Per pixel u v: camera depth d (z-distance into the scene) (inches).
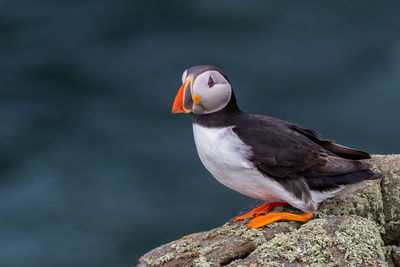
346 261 180.4
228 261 191.0
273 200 216.2
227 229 204.2
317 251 182.2
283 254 182.5
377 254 184.4
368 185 227.3
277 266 179.5
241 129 203.6
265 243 188.4
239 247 193.3
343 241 184.4
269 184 201.9
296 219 201.5
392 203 222.1
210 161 209.0
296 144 199.2
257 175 201.8
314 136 217.6
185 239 208.2
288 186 199.9
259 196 212.1
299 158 197.5
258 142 199.2
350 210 217.3
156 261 195.9
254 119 210.4
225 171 207.2
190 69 209.8
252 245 193.8
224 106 206.7
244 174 203.6
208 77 202.7
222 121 206.4
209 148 206.4
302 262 181.2
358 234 187.8
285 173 198.2
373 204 219.5
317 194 205.0
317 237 186.5
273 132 202.2
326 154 203.6
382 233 219.5
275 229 199.5
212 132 205.8
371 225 195.8
